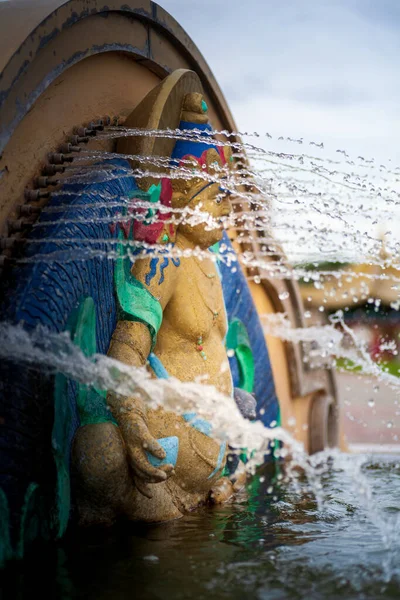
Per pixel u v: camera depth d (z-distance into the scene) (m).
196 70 5.47
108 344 3.94
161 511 3.93
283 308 6.86
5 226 3.46
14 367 3.13
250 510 4.25
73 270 3.51
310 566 3.12
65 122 4.02
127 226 4.09
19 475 3.14
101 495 3.65
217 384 4.44
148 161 4.20
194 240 4.54
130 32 4.62
